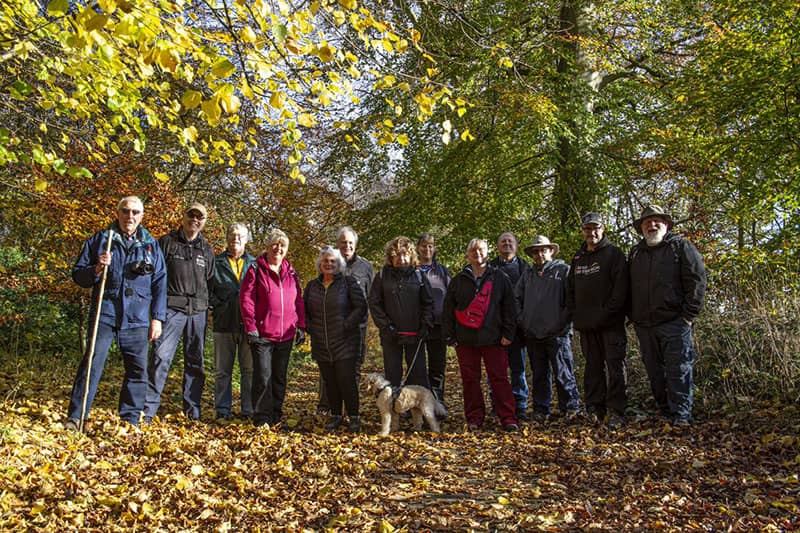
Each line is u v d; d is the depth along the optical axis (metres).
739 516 3.67
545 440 5.69
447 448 5.56
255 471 4.62
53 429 5.07
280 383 6.47
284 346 6.40
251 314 6.13
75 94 4.90
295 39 3.64
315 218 14.13
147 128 10.22
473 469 4.87
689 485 4.23
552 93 12.80
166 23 3.44
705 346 6.99
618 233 12.53
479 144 13.94
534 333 6.89
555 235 13.19
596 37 12.77
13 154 4.14
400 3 7.76
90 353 5.28
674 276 5.90
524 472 4.79
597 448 5.30
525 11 12.36
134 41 3.73
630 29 13.13
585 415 6.64
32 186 8.06
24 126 7.69
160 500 3.88
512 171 14.09
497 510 3.88
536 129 12.02
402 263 6.54
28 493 3.77
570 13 13.59
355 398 6.32
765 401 6.04
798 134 8.85
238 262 7.06
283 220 12.95
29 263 8.60
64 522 3.43
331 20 4.14
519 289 7.28
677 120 11.95
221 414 6.68
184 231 6.40
